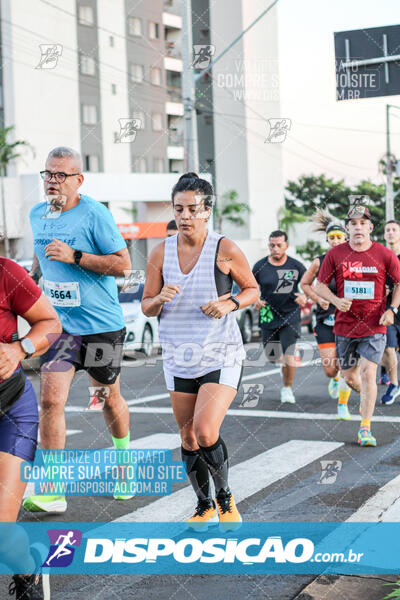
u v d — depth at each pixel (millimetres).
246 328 17344
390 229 8430
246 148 47312
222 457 4066
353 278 6309
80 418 7789
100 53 48594
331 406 8258
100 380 4785
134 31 51969
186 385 4168
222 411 4039
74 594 3408
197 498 4531
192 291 4086
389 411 7910
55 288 4719
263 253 32938
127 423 4910
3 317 2971
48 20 44812
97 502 4824
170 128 55719
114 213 36312
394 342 8242
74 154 4727
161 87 54656
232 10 46250
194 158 16469
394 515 4336
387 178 10586
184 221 4031
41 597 2920
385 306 6539
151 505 4758
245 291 4160
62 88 45719
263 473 5465
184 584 3496
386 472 5395
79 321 4715
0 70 42969
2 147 40531
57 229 4734
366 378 6316
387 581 3365
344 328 6465
